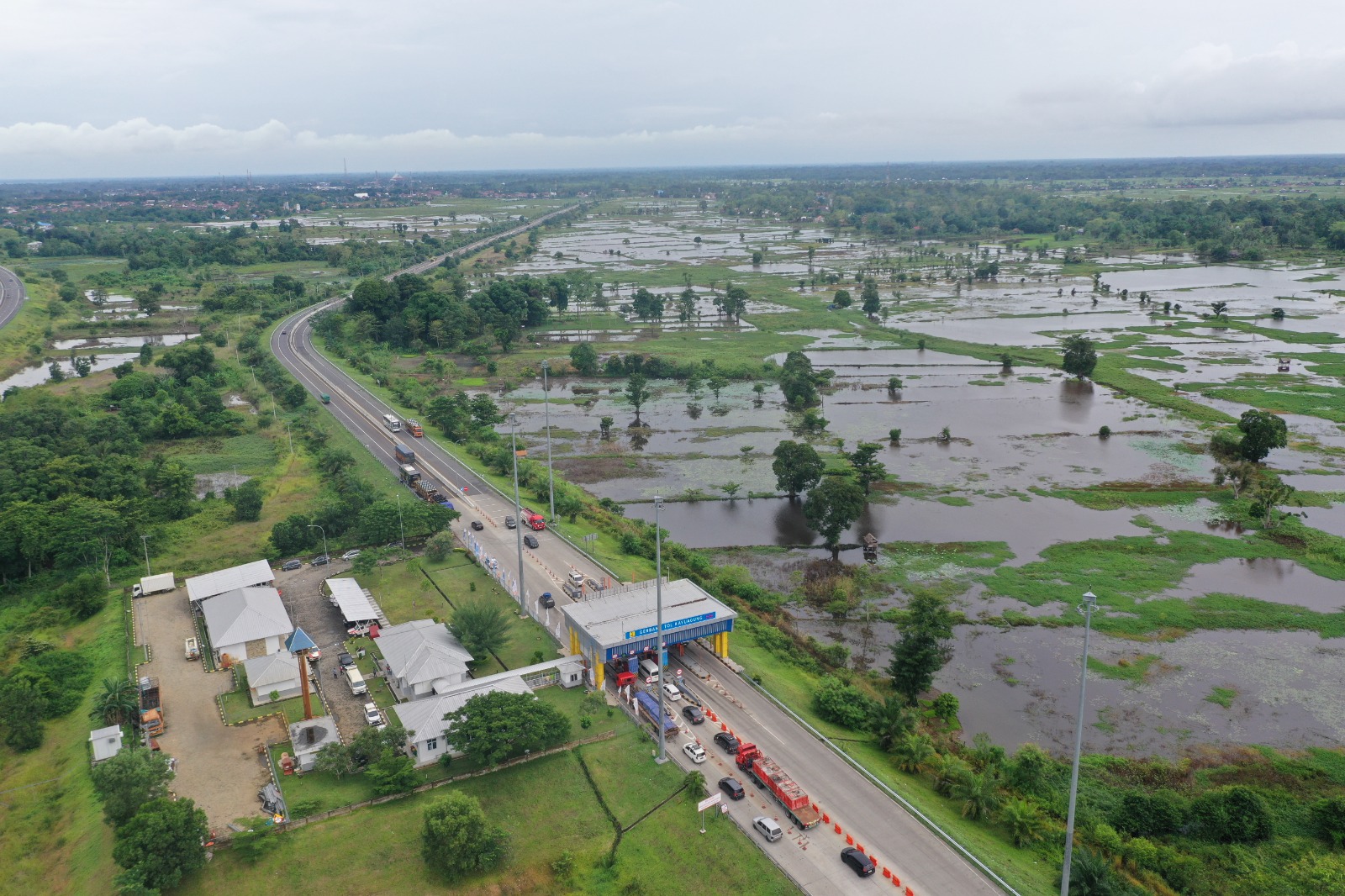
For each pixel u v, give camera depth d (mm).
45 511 148250
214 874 77375
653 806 86562
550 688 107438
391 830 82750
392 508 153250
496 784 89250
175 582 140250
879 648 125000
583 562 144125
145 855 74125
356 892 76062
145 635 122750
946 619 110312
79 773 93250
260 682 104750
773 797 87625
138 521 158250
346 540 154250
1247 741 101938
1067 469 195750
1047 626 129375
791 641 122938
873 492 184625
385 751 90875
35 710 101625
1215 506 173125
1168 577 143500
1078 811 89375
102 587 133500
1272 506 163125
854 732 101625
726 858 79625
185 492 172625
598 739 96375
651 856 80438
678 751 94938
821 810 86125
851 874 77625
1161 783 95125
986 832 86062
